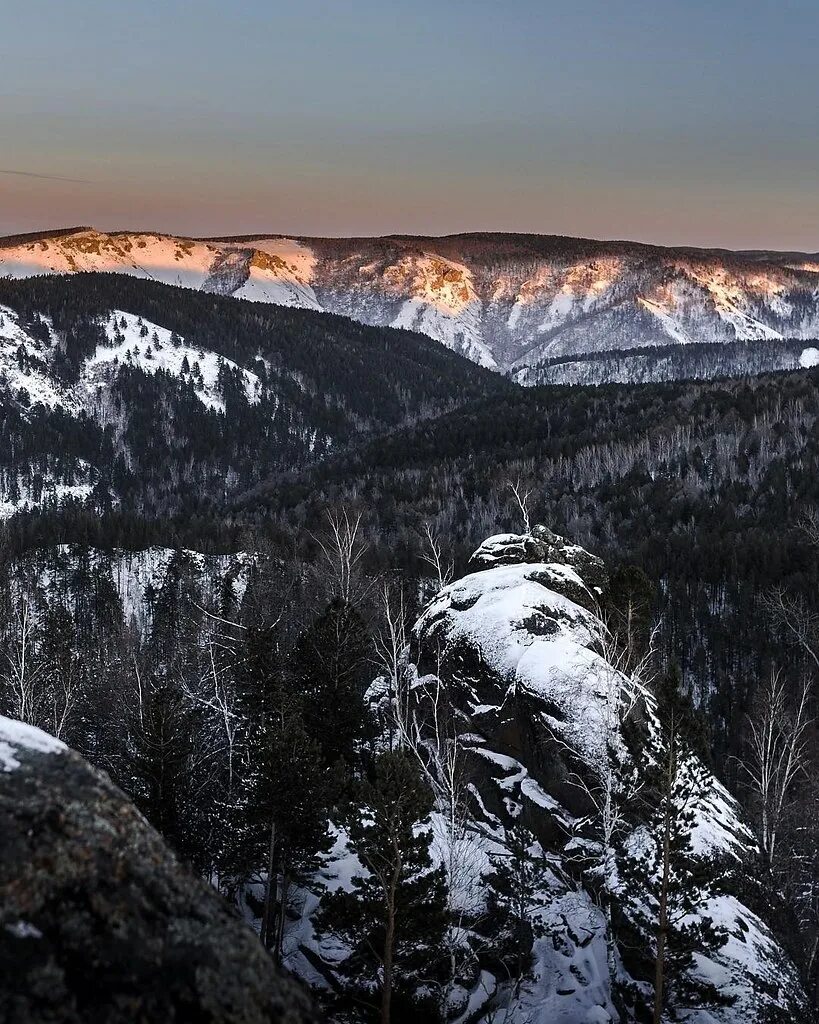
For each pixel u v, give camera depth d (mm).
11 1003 5590
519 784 41812
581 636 46875
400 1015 31828
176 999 6230
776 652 97125
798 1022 29172
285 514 188250
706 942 29828
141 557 149125
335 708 45094
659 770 29328
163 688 42438
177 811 40031
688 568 128125
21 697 55281
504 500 191000
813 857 46469
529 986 35438
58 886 6477
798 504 162750
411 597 85062
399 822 27922
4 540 140250
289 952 36031
